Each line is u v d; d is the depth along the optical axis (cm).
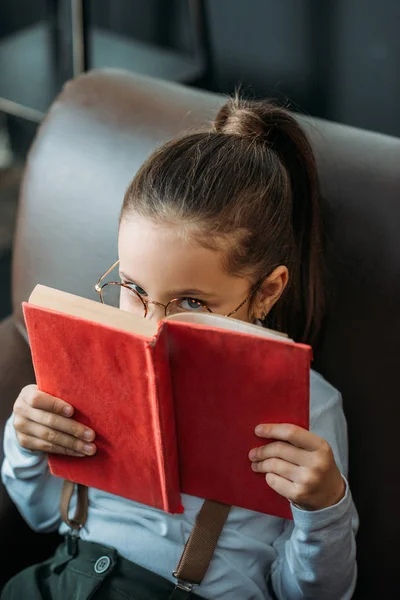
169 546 88
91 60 203
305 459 74
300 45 195
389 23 180
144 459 79
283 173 91
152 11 212
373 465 95
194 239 81
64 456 84
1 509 97
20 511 96
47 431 82
